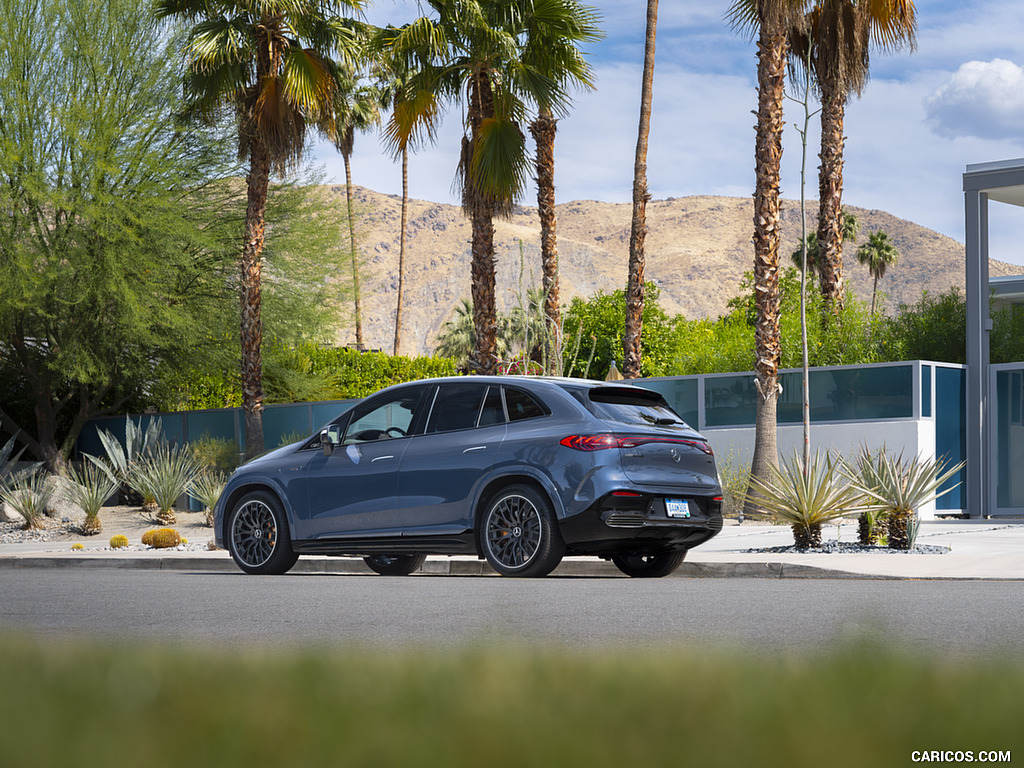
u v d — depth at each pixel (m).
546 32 21.23
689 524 9.38
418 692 1.69
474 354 21.17
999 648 4.54
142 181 23.69
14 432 26.22
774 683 1.67
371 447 10.16
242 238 25.70
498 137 20.66
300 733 1.36
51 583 9.41
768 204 18.61
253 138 22.80
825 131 22.61
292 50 22.09
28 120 23.08
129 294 22.31
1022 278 24.97
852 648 1.82
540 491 9.20
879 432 18.23
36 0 23.59
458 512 9.52
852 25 21.70
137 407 28.30
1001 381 19.19
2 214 22.62
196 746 1.29
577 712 1.49
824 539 13.16
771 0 18.31
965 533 14.41
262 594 7.80
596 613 6.13
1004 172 18.84
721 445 20.23
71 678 1.89
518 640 4.38
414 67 21.27
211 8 22.66
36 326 24.45
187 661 2.12
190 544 16.67
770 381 18.50
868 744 1.28
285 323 26.33
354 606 6.80
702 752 1.24
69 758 1.23
